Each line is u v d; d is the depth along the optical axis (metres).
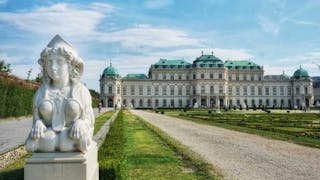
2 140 19.62
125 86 163.25
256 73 166.12
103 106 158.62
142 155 15.84
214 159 15.18
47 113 6.88
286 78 168.00
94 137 22.39
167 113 78.38
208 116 60.06
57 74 7.02
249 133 27.58
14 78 43.91
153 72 163.25
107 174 8.26
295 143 20.98
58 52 7.01
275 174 12.21
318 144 20.31
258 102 166.25
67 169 6.55
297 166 13.66
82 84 7.59
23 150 15.76
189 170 12.59
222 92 160.75
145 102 163.12
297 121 43.09
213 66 160.38
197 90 160.62
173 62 165.62
